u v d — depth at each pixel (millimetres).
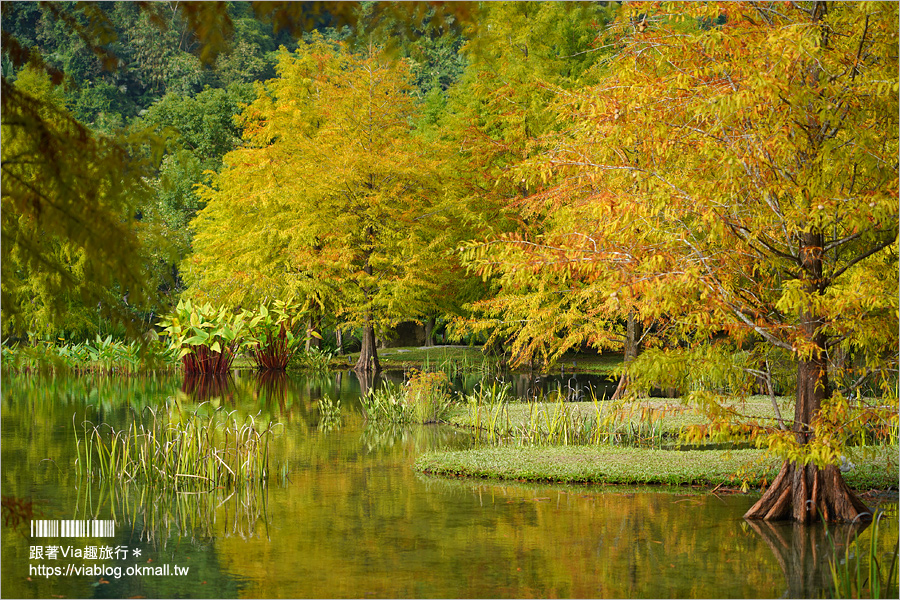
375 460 14078
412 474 12938
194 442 12328
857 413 9484
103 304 7074
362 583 7828
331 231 30969
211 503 11070
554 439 15648
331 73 33438
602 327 21781
